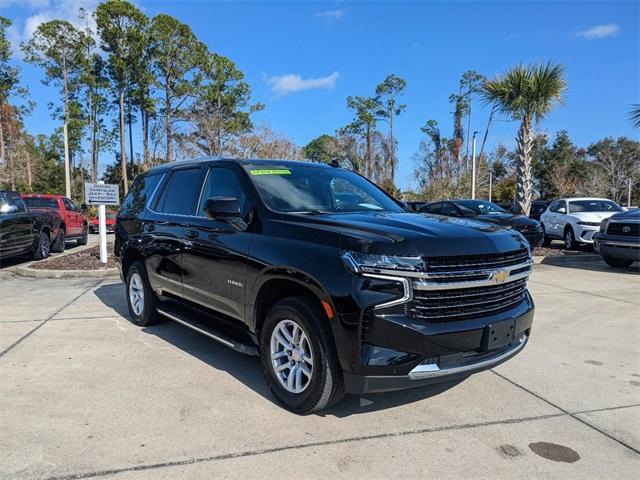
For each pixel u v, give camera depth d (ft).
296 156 138.51
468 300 11.14
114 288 28.58
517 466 9.87
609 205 54.03
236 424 11.49
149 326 20.01
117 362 15.71
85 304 24.14
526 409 12.54
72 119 173.78
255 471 9.54
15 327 19.79
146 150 176.86
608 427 11.60
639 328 20.29
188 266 16.02
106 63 170.91
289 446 10.50
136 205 20.54
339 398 11.59
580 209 53.26
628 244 34.53
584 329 20.11
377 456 10.15
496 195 147.64
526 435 11.16
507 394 13.50
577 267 38.96
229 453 10.19
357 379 10.53
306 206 14.07
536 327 20.38
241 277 13.35
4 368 15.05
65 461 9.82
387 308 10.33
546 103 50.62
